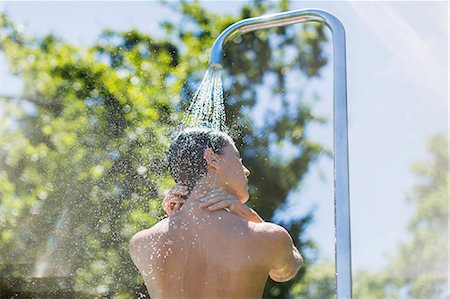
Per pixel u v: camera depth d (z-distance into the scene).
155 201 4.52
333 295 8.55
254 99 8.46
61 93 7.28
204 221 2.40
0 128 6.90
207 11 8.58
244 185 2.49
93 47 7.82
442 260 8.91
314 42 8.73
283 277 2.49
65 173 6.15
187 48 8.19
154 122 6.40
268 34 8.57
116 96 7.08
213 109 3.02
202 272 2.36
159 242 2.44
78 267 5.49
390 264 9.01
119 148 5.77
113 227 5.31
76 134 6.63
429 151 8.81
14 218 6.07
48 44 7.75
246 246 2.36
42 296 5.65
